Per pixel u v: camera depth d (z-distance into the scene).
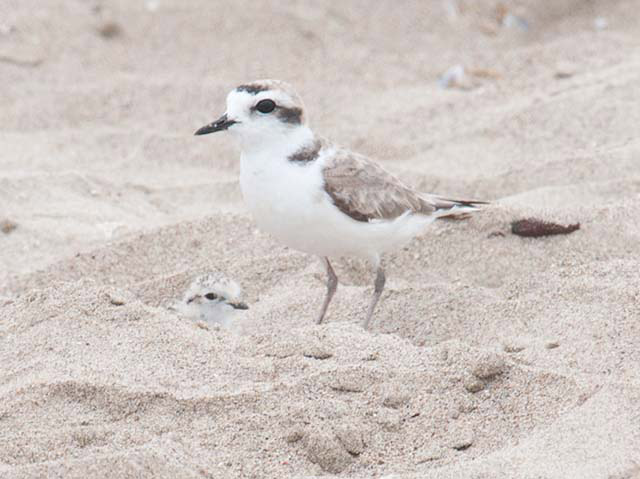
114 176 14.18
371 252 9.94
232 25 18.64
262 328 10.26
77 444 7.52
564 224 11.65
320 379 8.20
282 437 7.61
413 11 19.56
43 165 14.28
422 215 10.19
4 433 7.66
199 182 14.06
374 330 10.13
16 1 18.64
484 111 15.83
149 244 12.07
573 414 7.63
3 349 8.80
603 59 17.12
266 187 9.32
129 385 8.09
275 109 9.14
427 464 7.45
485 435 7.71
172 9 18.83
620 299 9.37
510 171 13.61
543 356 8.81
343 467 7.47
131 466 7.04
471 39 18.83
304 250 9.87
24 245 12.27
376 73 17.62
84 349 8.69
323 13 19.25
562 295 9.75
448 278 11.32
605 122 14.68
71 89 16.55
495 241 11.71
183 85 16.83
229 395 7.98
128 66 17.44
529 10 19.48
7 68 17.02
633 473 6.96
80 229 12.59
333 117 15.99
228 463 7.32
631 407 7.62
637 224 11.66
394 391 8.06
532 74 17.05
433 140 15.05
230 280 10.62
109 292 9.47
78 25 18.17
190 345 8.73
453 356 8.41
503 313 9.82
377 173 9.75
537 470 7.02
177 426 7.73
